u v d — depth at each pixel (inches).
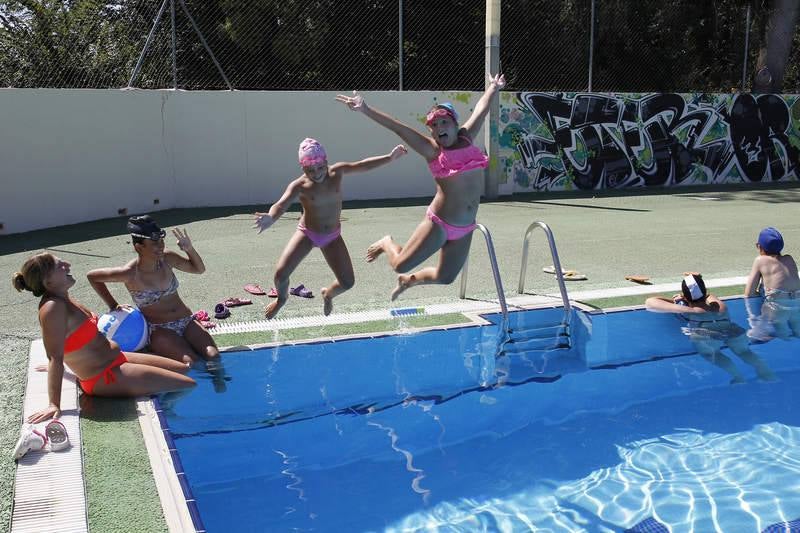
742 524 141.3
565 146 609.0
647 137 635.5
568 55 681.0
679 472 161.3
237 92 508.1
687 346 233.0
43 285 168.9
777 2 709.3
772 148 684.7
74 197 435.2
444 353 224.8
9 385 186.9
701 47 754.2
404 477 158.6
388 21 637.3
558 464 165.0
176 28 525.0
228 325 240.4
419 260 191.3
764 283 270.8
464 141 186.5
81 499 133.6
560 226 434.6
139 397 184.4
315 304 266.4
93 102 440.5
